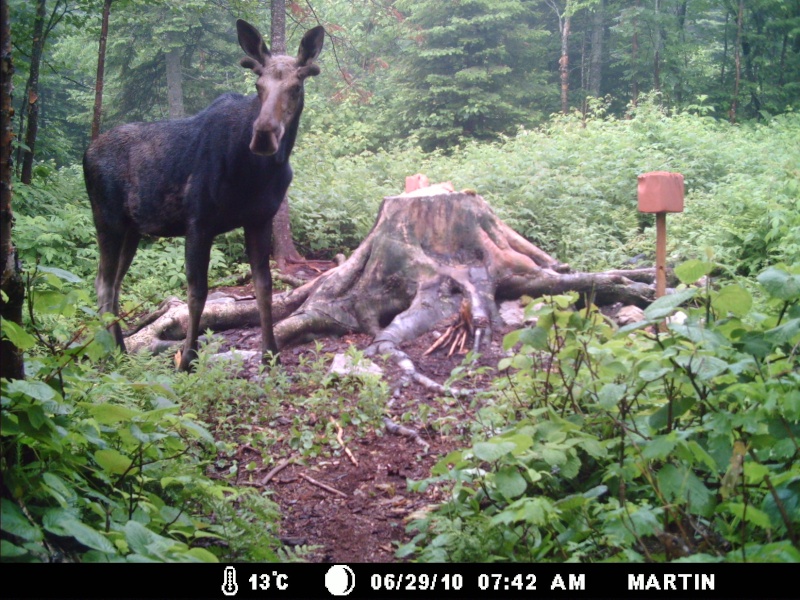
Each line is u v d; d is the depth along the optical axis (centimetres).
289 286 790
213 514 360
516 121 2041
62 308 324
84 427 310
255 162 525
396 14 1379
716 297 332
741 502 299
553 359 396
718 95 2131
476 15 2009
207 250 556
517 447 314
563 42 2217
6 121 283
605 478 316
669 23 2089
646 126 1143
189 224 553
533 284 631
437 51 1945
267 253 568
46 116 1908
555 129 1277
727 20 2242
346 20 1772
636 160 970
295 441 447
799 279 316
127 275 820
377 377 498
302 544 365
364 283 635
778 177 893
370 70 1183
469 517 336
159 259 831
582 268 740
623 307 635
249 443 454
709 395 325
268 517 356
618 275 639
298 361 582
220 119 536
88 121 1923
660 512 298
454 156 1244
